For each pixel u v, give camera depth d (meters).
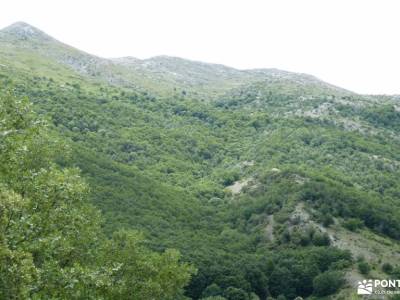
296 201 134.38
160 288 40.44
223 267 103.50
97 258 37.94
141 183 139.12
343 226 124.88
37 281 25.62
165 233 113.06
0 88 32.72
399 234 125.00
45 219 29.97
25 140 30.52
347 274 103.94
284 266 110.75
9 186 28.80
